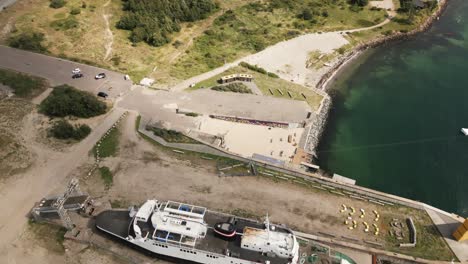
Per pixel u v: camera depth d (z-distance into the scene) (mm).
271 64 131750
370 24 154500
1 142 92125
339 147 103812
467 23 159125
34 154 89750
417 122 112562
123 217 73000
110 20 142750
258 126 105688
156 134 97000
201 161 89438
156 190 81750
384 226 76125
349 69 133625
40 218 75500
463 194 91438
